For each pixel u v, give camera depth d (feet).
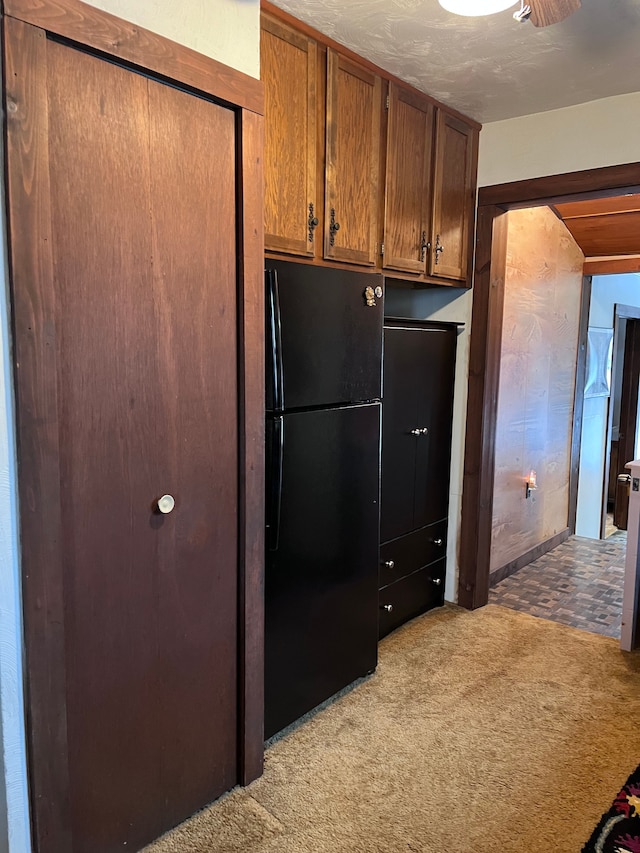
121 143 4.69
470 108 9.30
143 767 5.41
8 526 4.27
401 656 9.03
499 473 11.98
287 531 6.81
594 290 15.70
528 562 13.53
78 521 4.69
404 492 9.52
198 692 5.82
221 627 5.97
